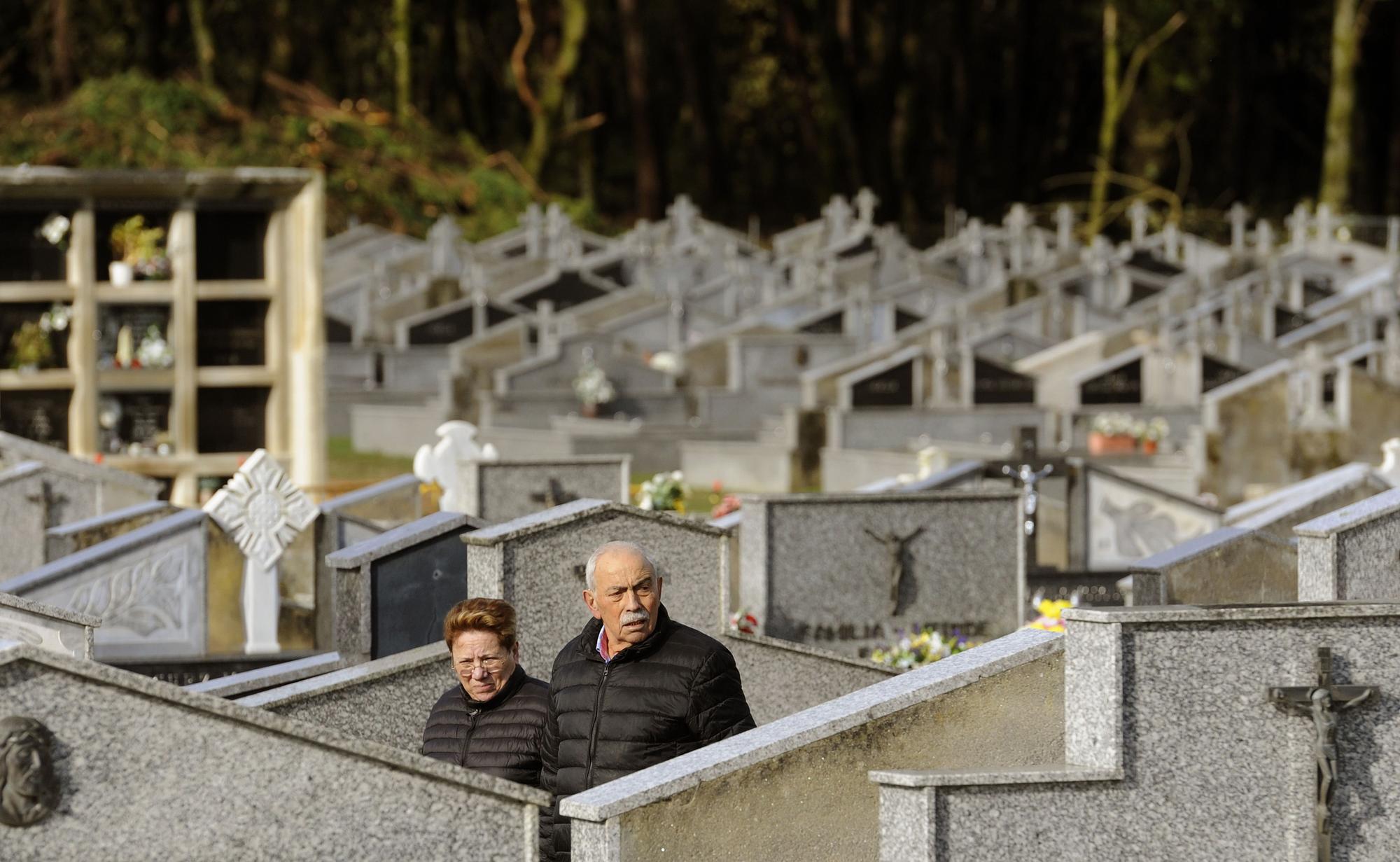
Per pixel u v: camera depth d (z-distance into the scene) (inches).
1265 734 260.8
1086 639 259.6
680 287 1857.8
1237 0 2642.7
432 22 2760.8
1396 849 263.9
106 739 208.1
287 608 534.3
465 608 306.2
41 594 496.1
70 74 2206.0
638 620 286.5
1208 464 1045.8
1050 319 1608.0
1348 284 1875.0
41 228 868.0
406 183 2303.2
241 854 216.4
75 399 872.9
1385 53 2930.6
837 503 526.9
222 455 890.1
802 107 2915.8
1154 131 2822.3
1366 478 609.6
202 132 2154.3
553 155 2704.2
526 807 233.3
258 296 885.8
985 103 3002.0
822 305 1592.0
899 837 253.4
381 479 1125.1
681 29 2881.4
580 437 1132.5
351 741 221.6
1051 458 689.6
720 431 1187.9
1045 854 253.8
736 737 275.9
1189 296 1747.0
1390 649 263.9
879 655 523.5
